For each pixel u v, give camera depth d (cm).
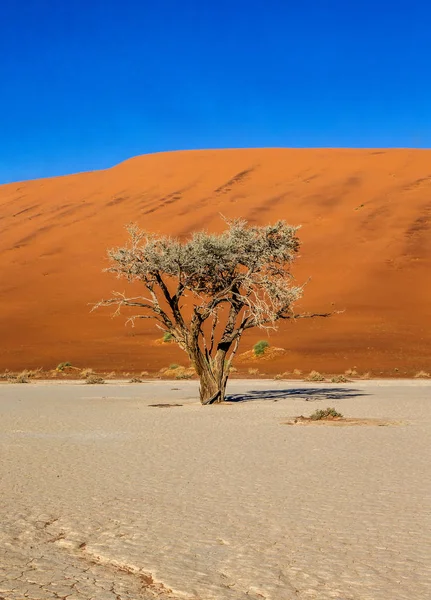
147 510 813
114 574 584
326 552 640
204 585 554
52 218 10194
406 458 1188
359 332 5325
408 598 522
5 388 3353
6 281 7888
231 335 2383
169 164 11688
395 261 6981
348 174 10012
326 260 7231
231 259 2272
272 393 2847
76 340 5772
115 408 2258
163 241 2338
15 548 660
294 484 966
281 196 9444
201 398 2369
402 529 717
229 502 855
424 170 9775
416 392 2842
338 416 1869
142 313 6594
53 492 920
